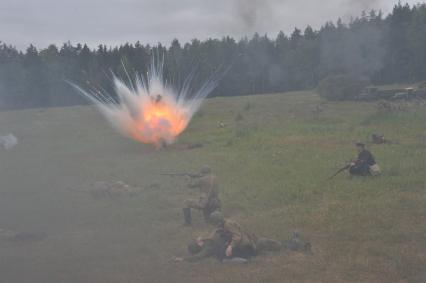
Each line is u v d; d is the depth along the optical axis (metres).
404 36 79.69
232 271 8.40
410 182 14.32
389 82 81.25
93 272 8.61
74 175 19.47
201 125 34.72
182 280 8.09
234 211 12.67
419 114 30.89
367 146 21.95
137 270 8.64
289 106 41.41
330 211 11.68
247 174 17.17
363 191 13.53
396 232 9.84
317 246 9.40
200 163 20.06
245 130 29.38
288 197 13.50
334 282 7.72
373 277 7.84
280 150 22.17
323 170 16.98
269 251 9.29
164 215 12.53
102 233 11.15
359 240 9.64
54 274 8.55
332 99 42.38
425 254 8.67
